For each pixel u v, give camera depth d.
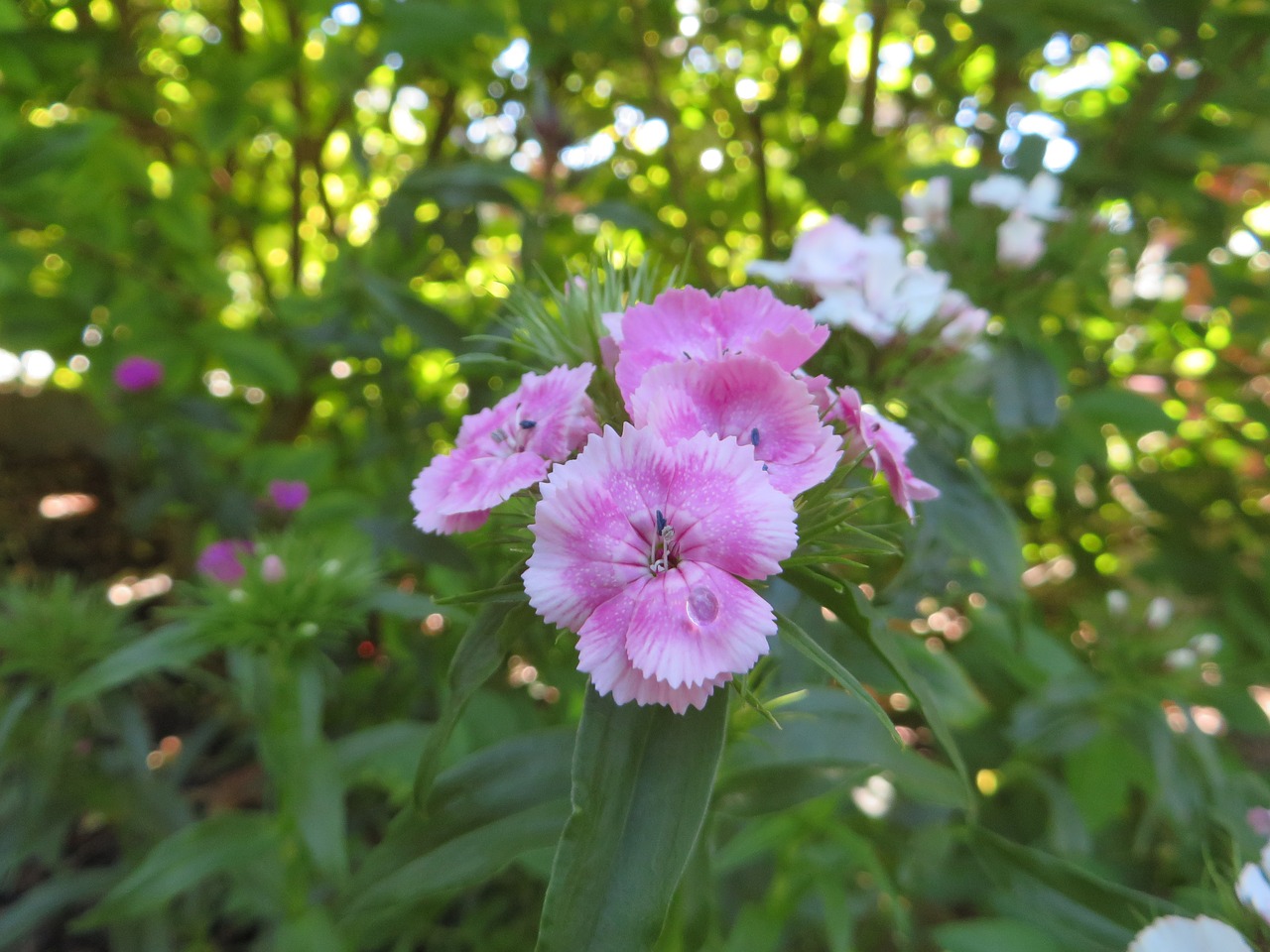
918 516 0.14
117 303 0.27
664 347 0.09
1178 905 0.11
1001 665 0.21
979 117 0.25
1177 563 0.24
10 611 0.19
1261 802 0.16
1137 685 0.17
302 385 0.30
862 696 0.08
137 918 0.18
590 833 0.08
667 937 0.12
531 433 0.09
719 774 0.12
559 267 0.23
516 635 0.09
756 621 0.08
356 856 0.20
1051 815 0.19
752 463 0.08
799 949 0.19
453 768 0.12
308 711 0.14
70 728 0.18
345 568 0.15
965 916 0.21
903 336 0.13
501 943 0.19
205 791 0.24
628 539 0.08
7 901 0.22
